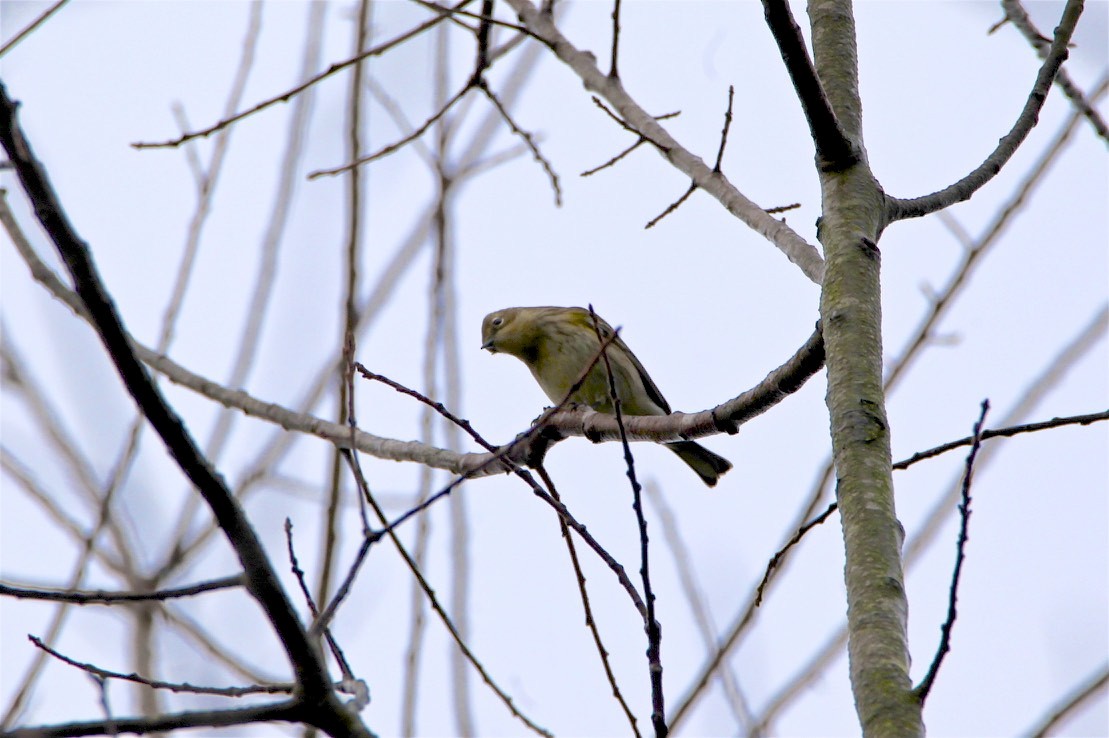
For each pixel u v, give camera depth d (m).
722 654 10.89
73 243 5.46
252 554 5.78
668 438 9.83
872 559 5.55
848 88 7.88
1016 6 10.81
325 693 5.84
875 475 5.91
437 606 8.19
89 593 6.36
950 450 7.23
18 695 9.88
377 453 11.30
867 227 7.20
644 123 11.26
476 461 10.67
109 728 5.76
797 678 11.05
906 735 4.82
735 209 10.09
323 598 10.76
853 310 6.72
